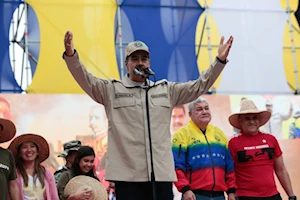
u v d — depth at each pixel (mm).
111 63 11117
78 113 10000
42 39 10883
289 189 5398
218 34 11766
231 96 10711
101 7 11312
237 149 5266
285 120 10781
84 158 5207
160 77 11250
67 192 4883
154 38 11445
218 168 4980
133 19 11430
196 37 11648
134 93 3896
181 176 4863
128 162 3760
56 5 11109
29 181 4719
